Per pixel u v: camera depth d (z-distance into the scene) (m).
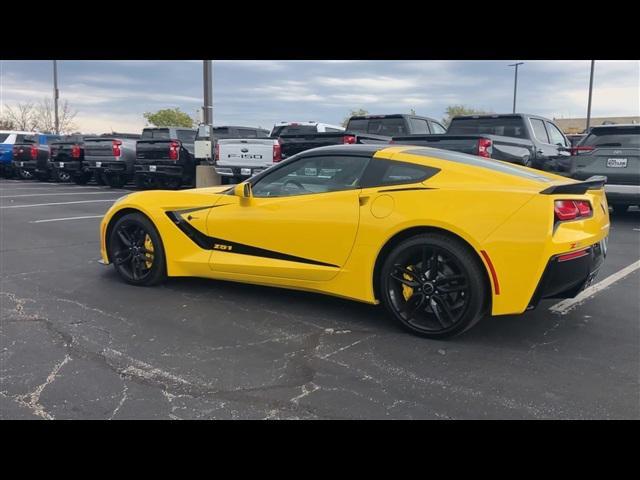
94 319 4.75
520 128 11.16
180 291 5.55
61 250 7.61
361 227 4.48
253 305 5.12
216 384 3.55
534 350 4.14
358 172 4.70
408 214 4.29
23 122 52.56
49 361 3.88
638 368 3.84
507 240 3.99
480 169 4.38
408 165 4.52
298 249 4.80
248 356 3.99
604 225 4.60
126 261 5.77
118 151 17.48
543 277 3.98
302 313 4.91
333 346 4.18
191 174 16.17
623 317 4.89
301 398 3.38
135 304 5.15
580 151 10.21
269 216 4.93
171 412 3.20
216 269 5.25
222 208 5.22
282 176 5.04
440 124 14.34
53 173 21.81
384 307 4.54
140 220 5.61
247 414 3.19
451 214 4.14
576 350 4.14
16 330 4.47
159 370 3.75
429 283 4.27
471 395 3.43
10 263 6.80
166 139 15.76
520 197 4.03
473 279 4.10
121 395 3.39
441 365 3.86
